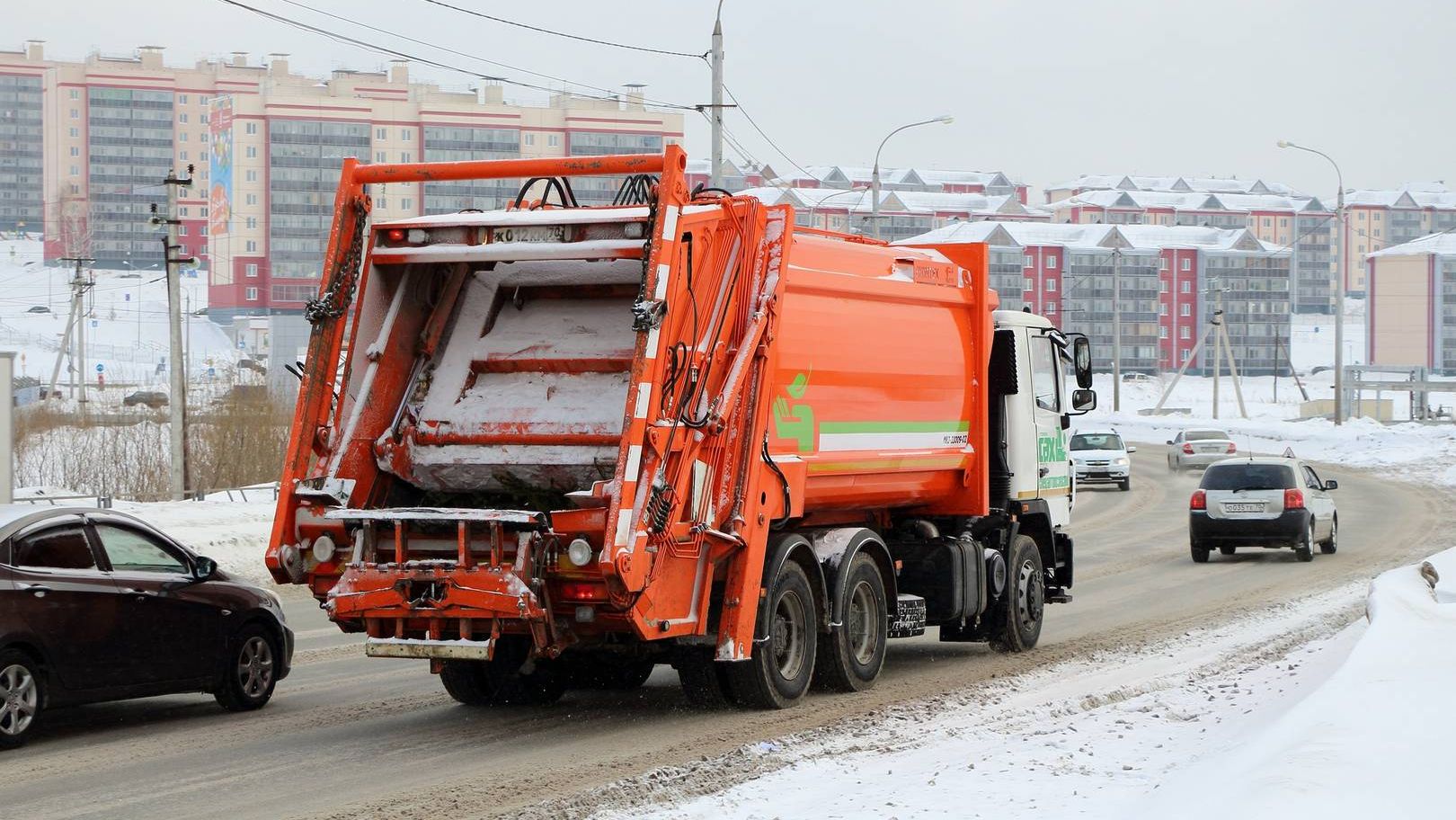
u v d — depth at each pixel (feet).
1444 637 35.55
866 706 36.63
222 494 104.47
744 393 34.63
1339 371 228.84
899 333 41.52
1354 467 187.32
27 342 468.75
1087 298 520.42
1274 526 78.59
